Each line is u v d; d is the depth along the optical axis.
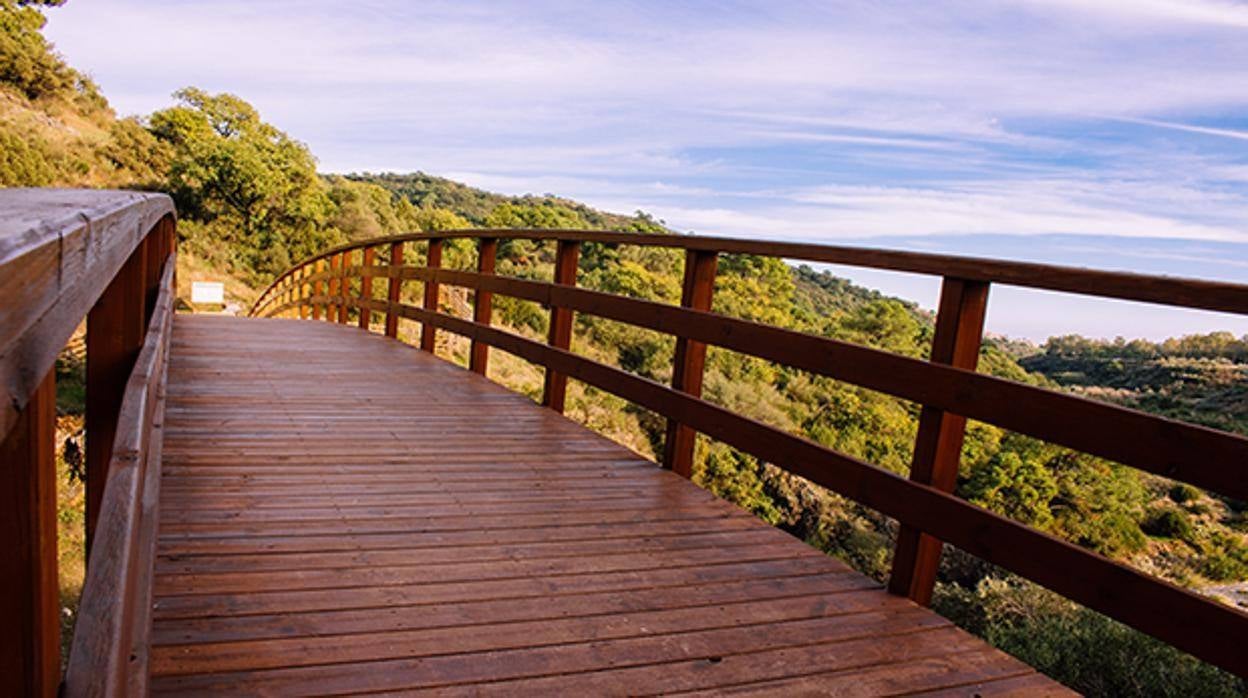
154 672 1.69
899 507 2.41
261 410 4.23
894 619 2.28
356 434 3.86
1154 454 1.81
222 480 3.01
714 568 2.55
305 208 44.06
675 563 2.57
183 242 38.84
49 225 0.61
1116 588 1.85
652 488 3.35
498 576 2.35
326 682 1.71
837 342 2.70
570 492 3.21
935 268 2.39
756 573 2.54
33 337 0.51
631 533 2.80
